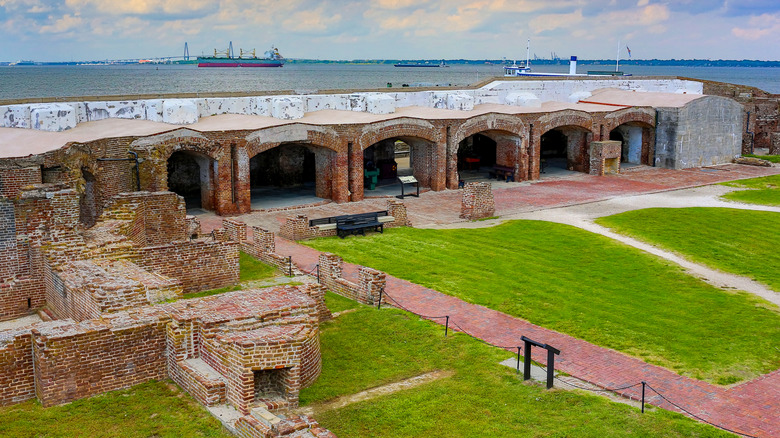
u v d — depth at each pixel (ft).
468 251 98.84
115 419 48.08
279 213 124.57
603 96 194.49
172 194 87.10
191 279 77.25
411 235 107.65
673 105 176.65
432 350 61.67
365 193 144.36
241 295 59.67
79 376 50.55
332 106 151.74
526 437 47.11
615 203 135.74
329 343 62.64
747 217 123.34
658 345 65.92
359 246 100.37
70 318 64.44
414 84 380.78
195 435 46.24
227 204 121.29
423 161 149.69
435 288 81.20
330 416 49.78
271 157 150.20
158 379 53.62
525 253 98.99
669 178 165.27
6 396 50.08
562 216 123.75
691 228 115.03
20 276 72.54
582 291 82.28
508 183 157.79
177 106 123.34
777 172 174.81
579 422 49.14
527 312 73.92
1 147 102.37
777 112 214.48
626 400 53.83
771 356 64.13
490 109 164.96
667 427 48.65
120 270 66.54
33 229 72.18
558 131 193.67
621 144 177.78
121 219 81.97
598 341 66.39
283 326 54.13
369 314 70.28
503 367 58.65
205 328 53.06
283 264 86.02
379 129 137.39
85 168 98.89
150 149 110.32
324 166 135.44
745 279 90.12
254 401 49.83
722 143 186.50
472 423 49.03
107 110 125.59
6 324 68.90
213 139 117.60
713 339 67.92
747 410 53.36
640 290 83.61
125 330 51.78
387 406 51.26
